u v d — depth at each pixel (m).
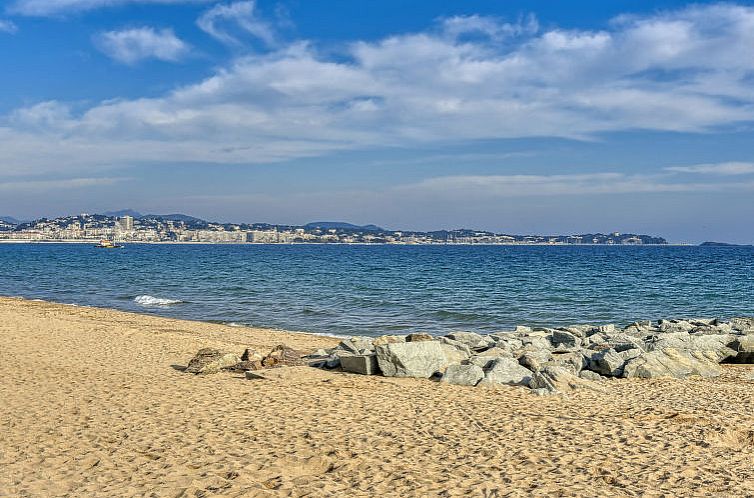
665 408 12.35
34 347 19.72
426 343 16.47
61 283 55.09
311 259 109.75
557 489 7.92
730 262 98.50
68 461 9.02
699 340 21.05
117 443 9.93
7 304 35.78
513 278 59.44
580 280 57.31
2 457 9.16
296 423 11.19
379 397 13.41
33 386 14.08
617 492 7.82
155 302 39.09
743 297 43.59
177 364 17.59
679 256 132.88
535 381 14.65
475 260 106.38
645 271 72.19
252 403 12.76
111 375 15.62
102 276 63.38
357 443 9.96
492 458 9.21
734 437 10.36
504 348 19.62
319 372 16.20
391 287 48.88
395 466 8.85
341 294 43.38
